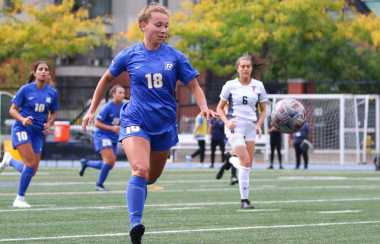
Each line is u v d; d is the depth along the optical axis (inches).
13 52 3614.7
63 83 4719.5
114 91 1381.6
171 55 638.5
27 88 1032.2
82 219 877.8
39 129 1051.3
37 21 3690.9
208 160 3176.7
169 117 635.5
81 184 1621.6
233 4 3393.2
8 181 1702.8
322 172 2193.7
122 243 652.7
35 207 1045.8
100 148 1418.6
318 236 706.2
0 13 4045.3
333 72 3907.5
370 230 758.5
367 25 3363.7
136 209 581.0
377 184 1610.5
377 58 3885.3
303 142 2426.2
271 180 1765.5
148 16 625.0
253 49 3405.5
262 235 714.2
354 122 3193.9
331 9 3430.1
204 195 1299.2
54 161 3019.2
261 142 2950.3
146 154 605.3
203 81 4192.9
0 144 2716.5
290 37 3479.3
